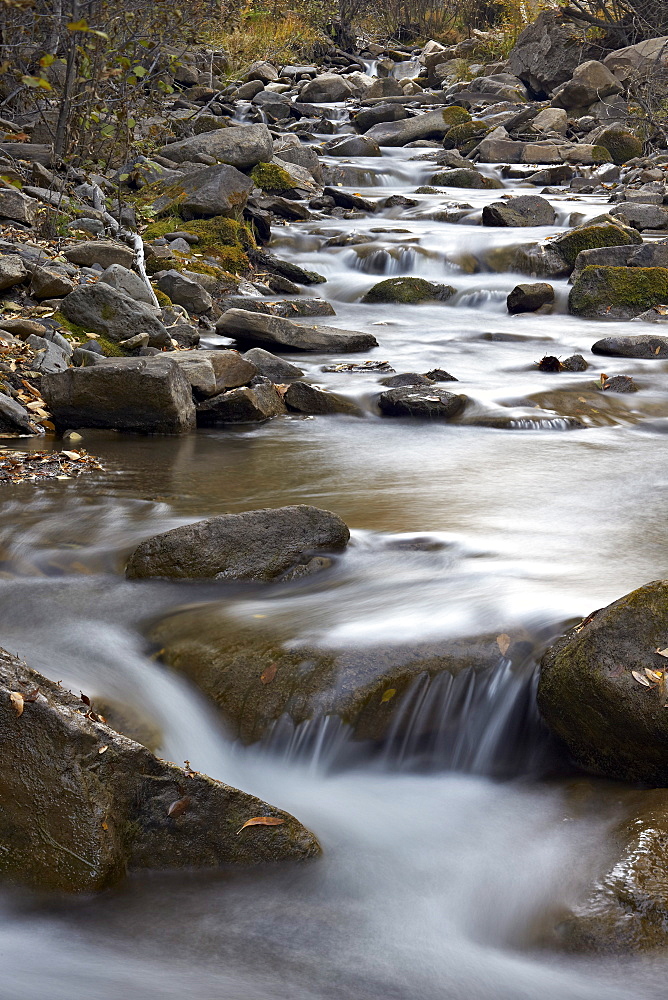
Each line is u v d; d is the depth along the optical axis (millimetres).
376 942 2949
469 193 19141
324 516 4945
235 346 9797
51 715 3150
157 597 4555
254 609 4375
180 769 3271
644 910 2877
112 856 3107
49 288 8867
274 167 16703
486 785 3785
